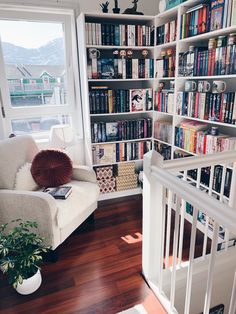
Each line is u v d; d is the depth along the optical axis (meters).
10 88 2.64
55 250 1.92
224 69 1.87
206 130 2.31
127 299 1.62
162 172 1.28
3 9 2.40
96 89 2.61
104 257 2.00
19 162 2.15
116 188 3.01
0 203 1.84
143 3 2.83
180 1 2.23
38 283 1.69
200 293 1.77
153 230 1.57
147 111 2.91
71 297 1.64
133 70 2.69
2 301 1.61
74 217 1.99
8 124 2.70
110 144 2.84
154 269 1.69
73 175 2.41
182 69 2.33
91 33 2.41
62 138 2.54
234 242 1.93
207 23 1.97
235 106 1.83
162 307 1.56
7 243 1.57
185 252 2.05
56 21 2.62
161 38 2.60
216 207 0.91
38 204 1.75
